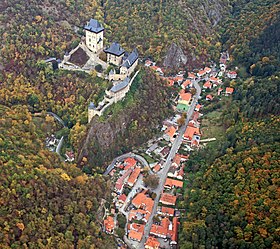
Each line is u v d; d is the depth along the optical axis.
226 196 189.75
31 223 164.12
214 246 171.62
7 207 162.38
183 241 181.62
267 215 169.50
